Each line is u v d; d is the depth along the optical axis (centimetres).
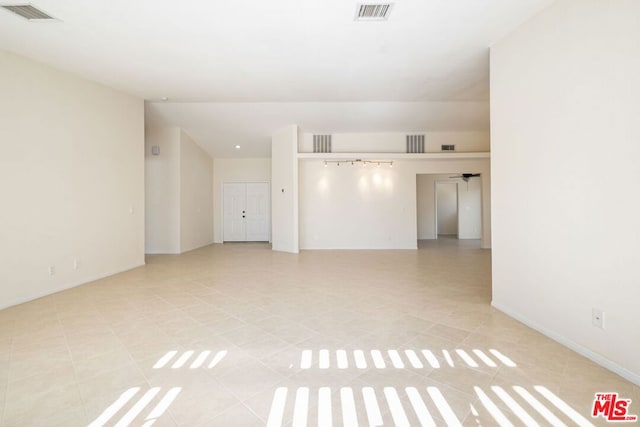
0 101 368
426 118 749
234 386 205
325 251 825
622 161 214
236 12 305
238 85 524
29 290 395
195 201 875
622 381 208
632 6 206
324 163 863
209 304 377
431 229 1133
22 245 388
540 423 168
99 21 320
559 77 265
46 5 291
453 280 499
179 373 221
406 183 863
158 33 345
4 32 338
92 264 491
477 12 298
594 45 232
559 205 266
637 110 204
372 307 365
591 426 166
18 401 188
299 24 328
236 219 1015
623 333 214
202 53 397
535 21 293
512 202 326
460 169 858
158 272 557
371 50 390
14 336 284
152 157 788
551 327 277
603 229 227
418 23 323
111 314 342
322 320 323
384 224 867
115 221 535
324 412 178
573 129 251
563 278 263
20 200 387
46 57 399
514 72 323
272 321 320
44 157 416
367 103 660
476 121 768
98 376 217
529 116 301
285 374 219
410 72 468
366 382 209
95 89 495
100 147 502
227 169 1009
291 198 793
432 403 186
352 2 289
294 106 675
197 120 741
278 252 807
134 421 171
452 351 253
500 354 247
